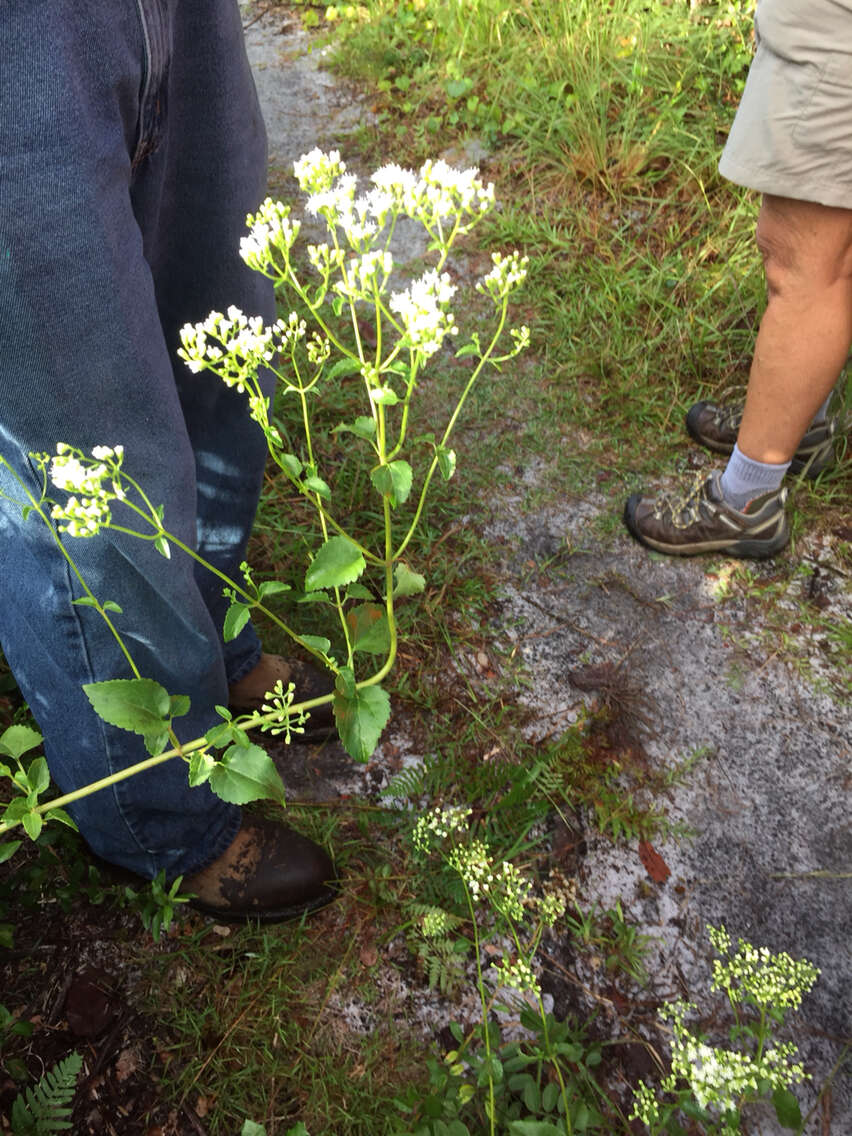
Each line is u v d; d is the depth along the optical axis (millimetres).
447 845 1103
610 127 2037
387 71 2297
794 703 1253
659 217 1900
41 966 997
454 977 1007
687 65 2131
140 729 678
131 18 565
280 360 1600
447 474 734
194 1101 926
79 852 1040
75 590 699
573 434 1566
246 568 744
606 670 1286
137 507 674
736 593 1373
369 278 679
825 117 979
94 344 584
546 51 2193
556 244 1825
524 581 1384
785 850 1120
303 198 1971
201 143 773
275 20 2525
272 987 995
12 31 486
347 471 1476
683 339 1665
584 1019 994
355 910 1056
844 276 1108
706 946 1048
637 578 1394
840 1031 985
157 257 850
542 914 1030
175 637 780
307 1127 916
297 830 1103
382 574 1354
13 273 529
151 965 1000
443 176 683
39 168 513
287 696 756
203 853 983
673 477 1512
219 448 974
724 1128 836
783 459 1267
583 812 1148
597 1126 893
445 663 1284
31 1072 928
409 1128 893
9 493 664
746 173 1080
